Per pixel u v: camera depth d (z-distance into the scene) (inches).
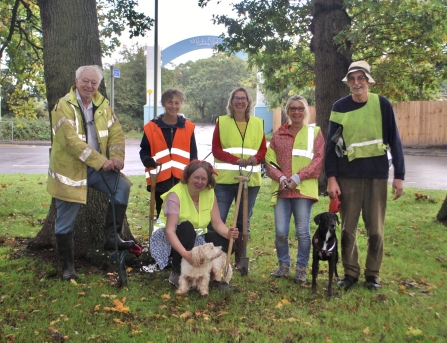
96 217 205.8
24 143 1006.4
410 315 159.0
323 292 179.9
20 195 379.2
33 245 218.4
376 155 178.2
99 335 138.9
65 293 167.3
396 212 341.1
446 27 402.9
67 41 204.1
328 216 169.8
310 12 463.8
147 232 268.2
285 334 143.8
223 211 204.7
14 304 159.0
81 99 174.9
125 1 328.2
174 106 199.8
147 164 194.5
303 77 555.2
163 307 160.1
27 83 502.3
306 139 193.8
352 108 180.7
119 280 180.1
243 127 202.5
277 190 193.5
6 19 429.4
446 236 271.0
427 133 948.0
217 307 163.2
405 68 473.7
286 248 196.5
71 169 171.2
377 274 185.9
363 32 383.9
